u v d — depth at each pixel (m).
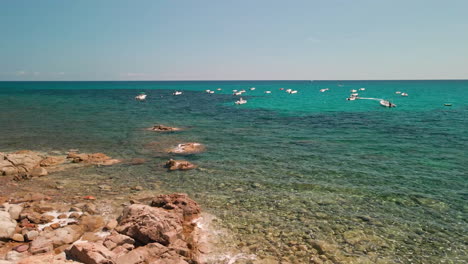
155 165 22.08
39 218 12.83
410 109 58.00
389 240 11.98
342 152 25.67
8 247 10.66
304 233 12.39
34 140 30.34
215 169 21.17
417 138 31.00
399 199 15.86
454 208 14.79
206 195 16.36
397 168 21.08
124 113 53.75
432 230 12.76
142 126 39.50
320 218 13.74
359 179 18.92
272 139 31.25
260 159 23.69
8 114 49.50
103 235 11.71
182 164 21.45
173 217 12.56
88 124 40.78
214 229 12.58
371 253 11.09
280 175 19.83
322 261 10.53
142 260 9.76
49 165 21.48
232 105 69.94
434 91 128.25
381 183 18.20
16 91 127.88
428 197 16.09
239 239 11.82
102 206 14.64
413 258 10.84
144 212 12.25
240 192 16.83
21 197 15.68
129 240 10.92
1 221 11.60
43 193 16.36
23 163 20.92
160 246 10.62
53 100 81.44
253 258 10.59
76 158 22.66
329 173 20.16
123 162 22.78
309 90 152.50
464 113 50.84
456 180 18.59
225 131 35.97
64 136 32.53
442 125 38.94
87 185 17.75
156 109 60.91
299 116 49.56
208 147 27.72
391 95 103.00
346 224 13.20
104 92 128.12
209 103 75.62
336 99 88.06
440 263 10.59
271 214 14.08
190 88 181.00
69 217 13.26
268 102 77.81
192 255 10.55
